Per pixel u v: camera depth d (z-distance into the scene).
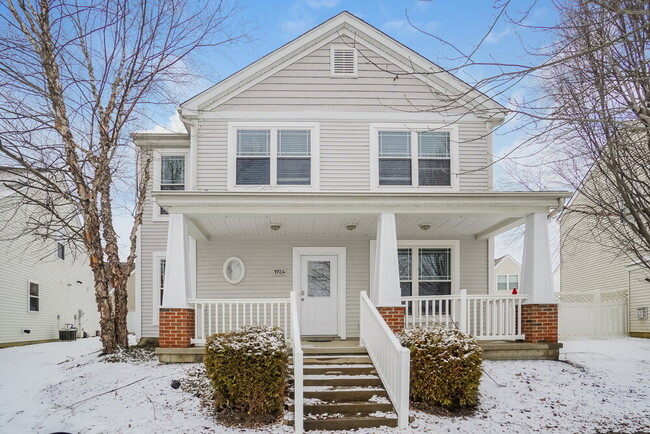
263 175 12.02
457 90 12.41
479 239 12.85
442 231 12.42
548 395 8.09
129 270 12.12
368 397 7.63
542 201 10.12
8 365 12.19
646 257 14.07
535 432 6.81
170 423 6.91
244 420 6.99
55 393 8.51
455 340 7.64
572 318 14.72
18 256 17.78
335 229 11.83
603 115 6.75
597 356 10.69
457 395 7.52
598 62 7.30
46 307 20.45
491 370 9.12
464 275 12.70
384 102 12.34
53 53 11.09
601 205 9.32
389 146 12.27
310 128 12.19
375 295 10.16
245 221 10.73
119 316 11.84
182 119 12.06
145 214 13.55
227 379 7.09
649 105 6.82
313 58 12.38
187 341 9.53
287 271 12.50
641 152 8.72
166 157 13.67
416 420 7.13
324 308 12.45
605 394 8.18
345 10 12.37
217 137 12.09
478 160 12.34
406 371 6.96
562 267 22.27
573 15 8.02
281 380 7.18
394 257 9.88
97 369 9.54
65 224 11.63
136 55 11.59
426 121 12.37
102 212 12.05
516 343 9.94
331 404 7.28
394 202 9.96
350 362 8.79
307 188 11.98
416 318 12.02
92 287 26.69
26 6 10.91
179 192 9.59
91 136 11.75
